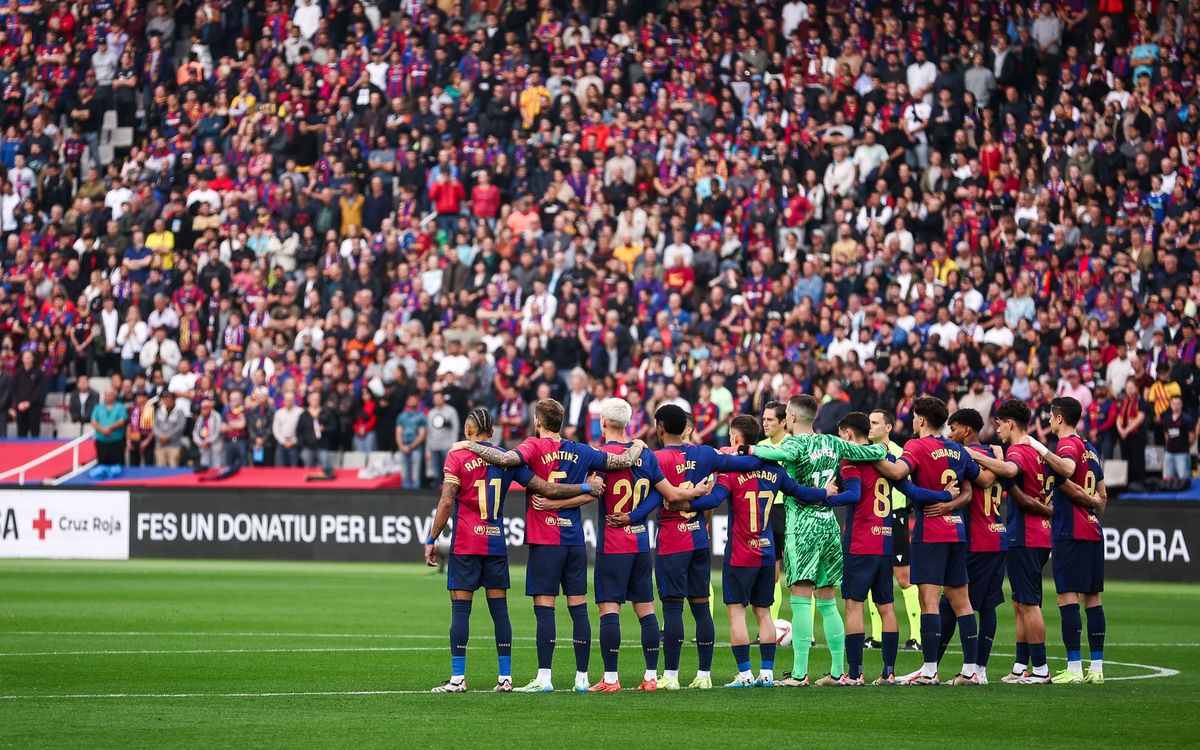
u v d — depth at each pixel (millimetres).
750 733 24641
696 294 79375
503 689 30781
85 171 98250
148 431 79938
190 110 97250
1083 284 74250
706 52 91812
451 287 81938
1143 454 67938
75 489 75500
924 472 32125
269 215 87625
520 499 71250
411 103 92688
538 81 92188
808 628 32156
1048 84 87125
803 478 31938
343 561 73062
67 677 33250
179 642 40719
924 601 32344
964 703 28375
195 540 74688
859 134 87125
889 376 69562
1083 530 32562
